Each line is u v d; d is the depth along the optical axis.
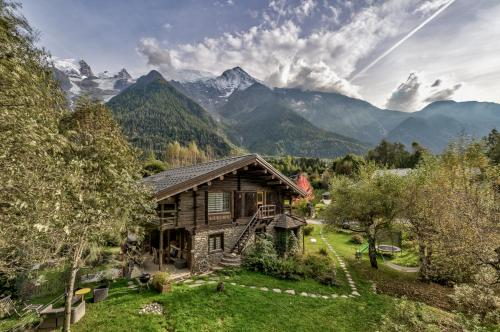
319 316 11.93
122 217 9.02
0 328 9.53
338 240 30.61
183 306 11.50
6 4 6.40
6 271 7.09
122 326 9.80
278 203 22.94
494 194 15.05
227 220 19.08
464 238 11.91
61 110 8.34
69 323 8.83
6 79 5.64
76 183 6.78
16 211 5.72
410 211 17.84
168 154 109.19
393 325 8.77
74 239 7.66
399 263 22.25
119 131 13.98
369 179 20.67
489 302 10.82
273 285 14.95
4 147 5.27
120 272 15.04
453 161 21.52
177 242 19.56
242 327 10.50
